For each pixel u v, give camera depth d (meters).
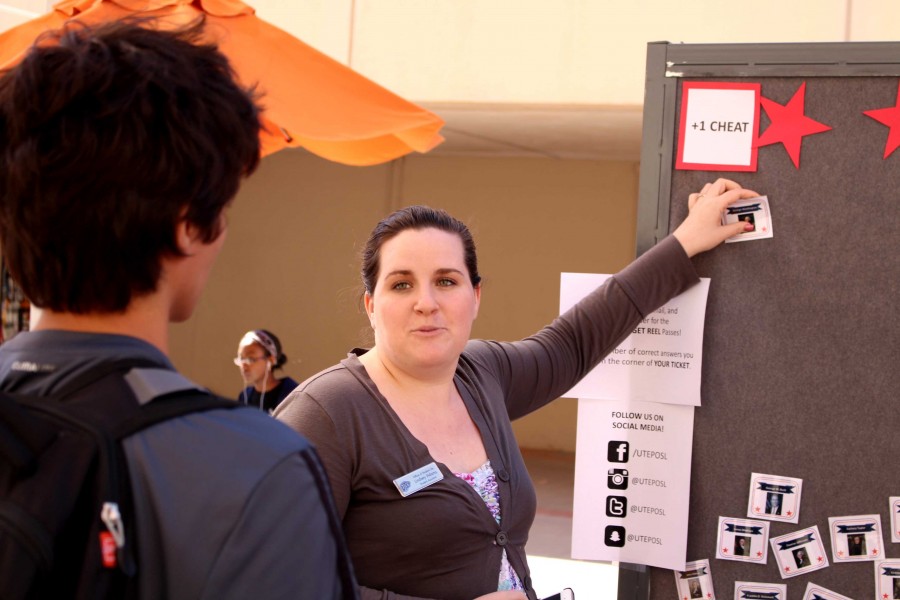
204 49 0.93
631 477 2.06
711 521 2.02
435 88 6.58
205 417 0.84
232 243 11.88
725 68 2.01
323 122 2.88
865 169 1.93
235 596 0.78
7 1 5.81
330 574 0.85
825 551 1.94
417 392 1.77
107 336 0.86
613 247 10.76
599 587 5.36
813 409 1.95
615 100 6.35
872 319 1.92
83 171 0.82
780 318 1.98
